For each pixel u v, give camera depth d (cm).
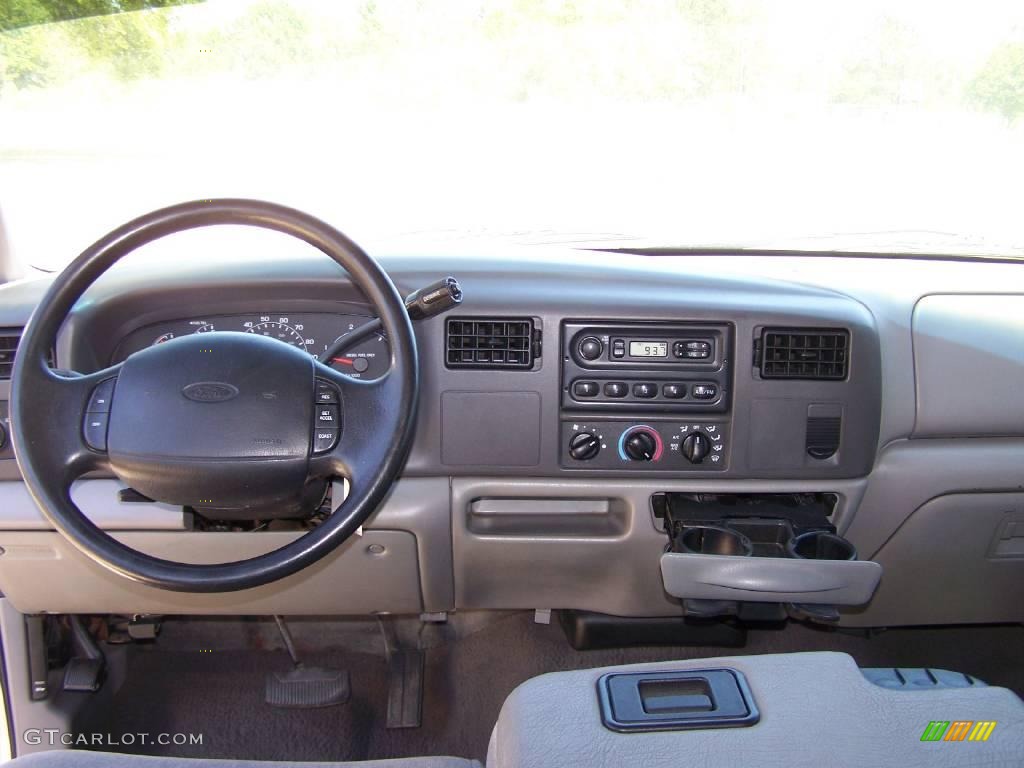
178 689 210
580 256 170
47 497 107
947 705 106
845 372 157
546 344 153
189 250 166
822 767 96
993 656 218
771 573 145
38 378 110
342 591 171
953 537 176
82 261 112
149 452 108
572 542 166
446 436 155
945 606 186
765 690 108
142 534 158
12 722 186
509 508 169
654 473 159
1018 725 103
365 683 213
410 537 162
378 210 196
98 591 167
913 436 168
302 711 205
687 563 148
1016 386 167
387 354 153
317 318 156
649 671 113
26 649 185
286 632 209
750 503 168
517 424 155
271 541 159
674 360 155
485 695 207
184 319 157
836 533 164
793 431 158
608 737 101
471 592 174
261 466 109
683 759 97
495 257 164
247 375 110
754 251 197
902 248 198
